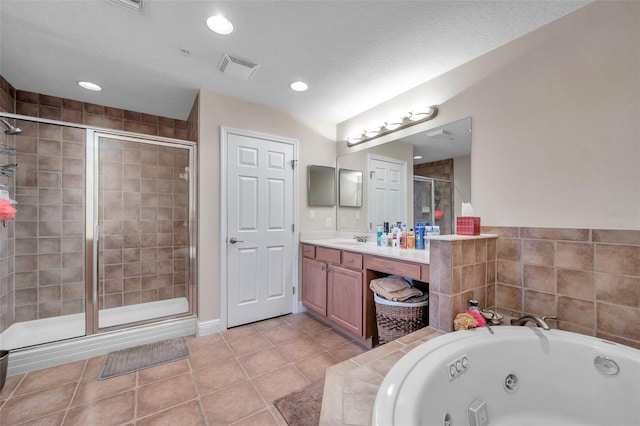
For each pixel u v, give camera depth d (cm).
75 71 214
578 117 151
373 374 115
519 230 174
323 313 265
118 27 164
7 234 226
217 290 254
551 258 161
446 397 108
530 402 131
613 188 140
